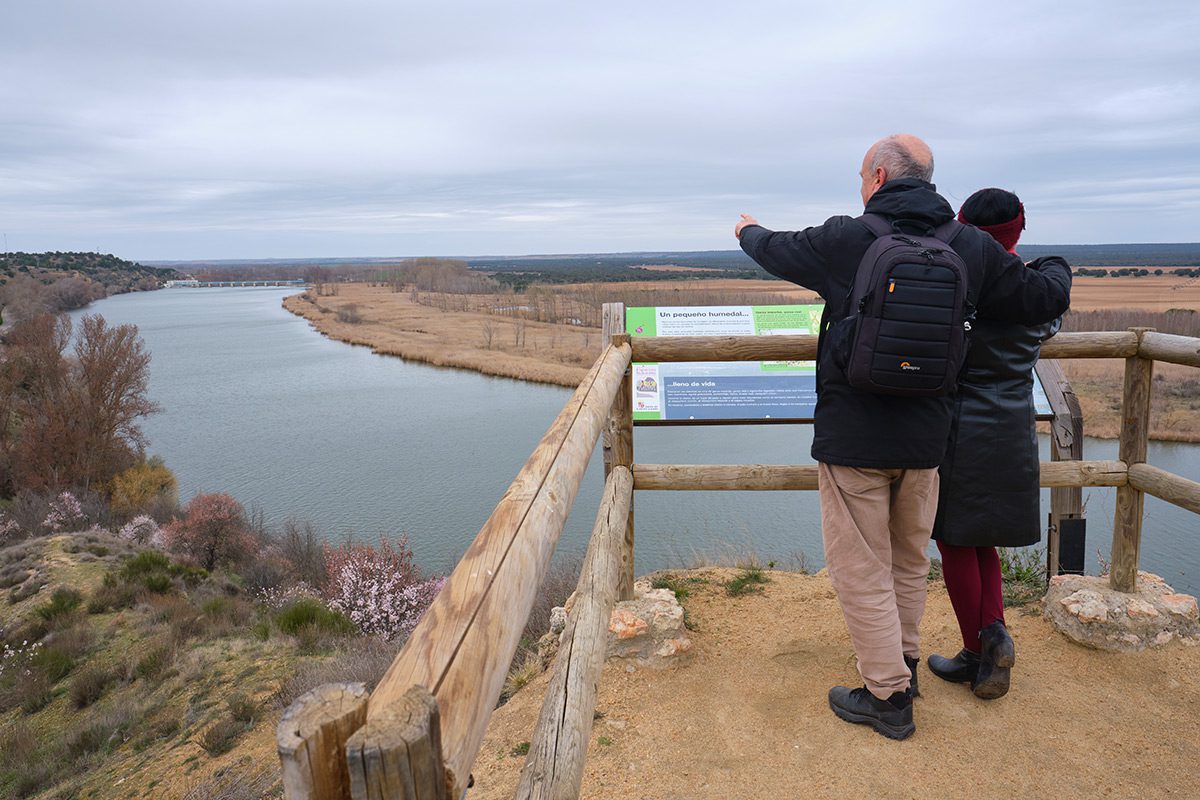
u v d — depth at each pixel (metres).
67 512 30.47
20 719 13.61
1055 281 2.35
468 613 0.90
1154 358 3.01
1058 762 2.40
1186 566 14.95
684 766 2.46
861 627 2.45
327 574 22.61
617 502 2.68
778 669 3.03
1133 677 2.88
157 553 22.25
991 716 2.65
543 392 60.28
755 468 3.30
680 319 4.42
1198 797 2.23
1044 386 4.28
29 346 38.28
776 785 2.34
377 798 0.61
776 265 2.38
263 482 35.91
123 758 10.67
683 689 2.91
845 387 2.23
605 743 2.61
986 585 2.72
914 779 2.33
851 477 2.33
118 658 15.44
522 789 1.16
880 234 2.19
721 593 3.91
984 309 2.37
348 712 0.66
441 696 0.76
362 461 38.94
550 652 3.67
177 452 42.44
